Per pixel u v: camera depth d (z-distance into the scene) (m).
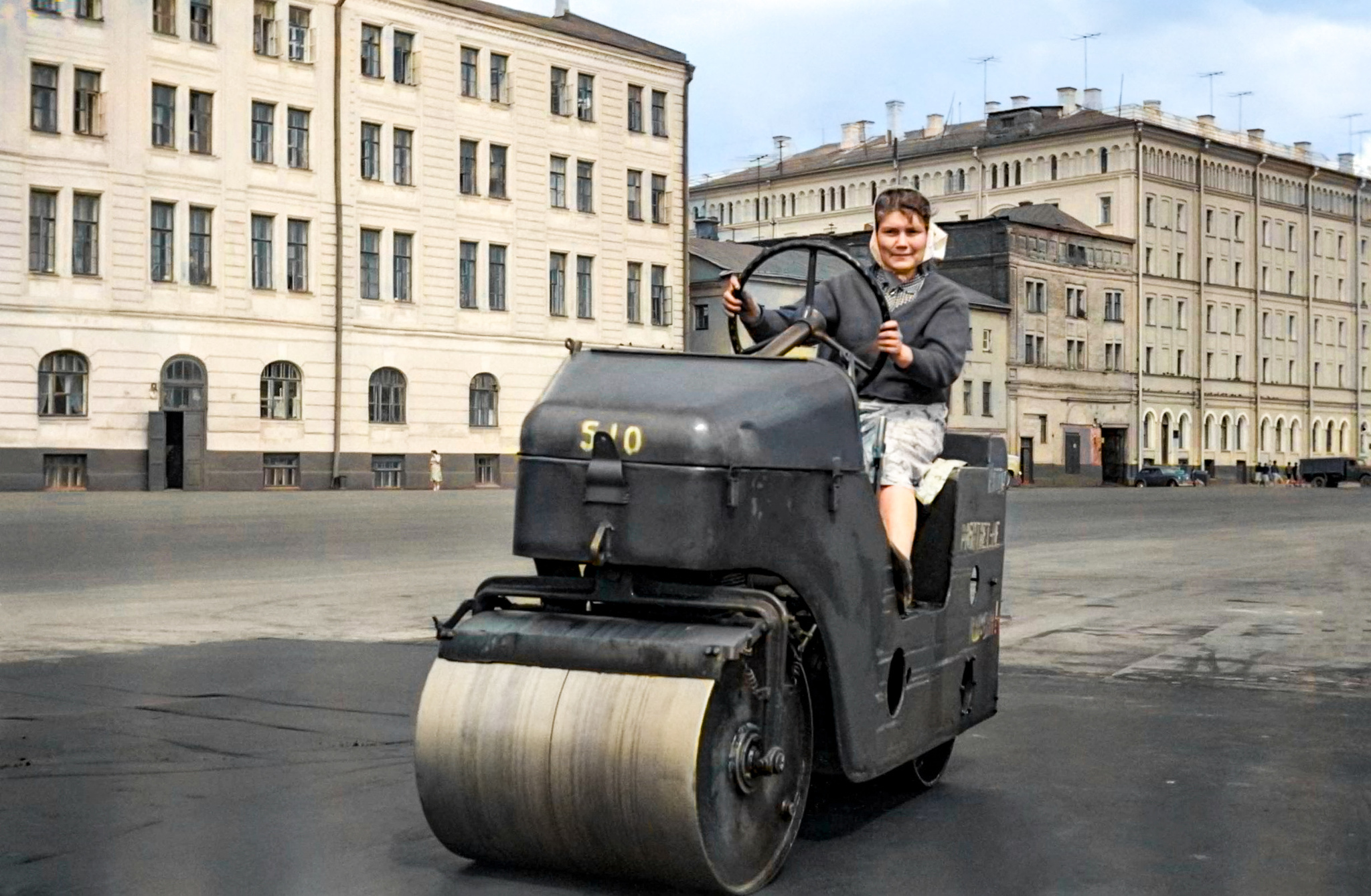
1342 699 8.33
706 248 69.25
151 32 46.12
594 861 4.25
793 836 4.52
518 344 57.09
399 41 53.34
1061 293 80.25
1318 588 15.66
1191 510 39.56
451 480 54.81
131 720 7.21
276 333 49.50
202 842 4.89
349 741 6.66
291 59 49.94
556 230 58.44
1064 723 7.43
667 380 4.38
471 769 4.27
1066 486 80.44
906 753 5.12
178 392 47.06
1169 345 87.31
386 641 10.38
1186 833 5.14
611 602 4.27
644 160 61.84
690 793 4.01
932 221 5.46
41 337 43.91
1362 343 104.19
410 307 53.53
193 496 41.47
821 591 4.47
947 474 5.42
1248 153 91.69
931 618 5.31
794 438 4.35
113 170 45.31
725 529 4.14
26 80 43.50
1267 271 95.06
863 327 5.35
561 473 4.24
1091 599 14.39
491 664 4.34
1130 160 84.00
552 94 58.34
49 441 44.09
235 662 9.29
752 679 4.17
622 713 4.11
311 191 50.50
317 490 49.91
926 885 4.47
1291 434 97.69
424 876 4.48
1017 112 88.81
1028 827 5.21
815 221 99.44
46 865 4.63
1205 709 7.89
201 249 47.81
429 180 54.03
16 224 43.34
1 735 6.81
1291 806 5.56
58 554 18.59
